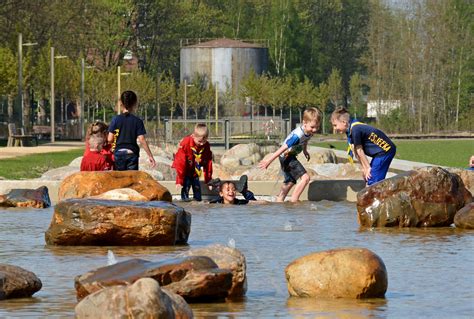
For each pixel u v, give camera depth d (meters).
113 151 24.62
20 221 21.08
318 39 191.00
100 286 11.44
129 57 142.38
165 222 16.91
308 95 166.25
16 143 82.25
